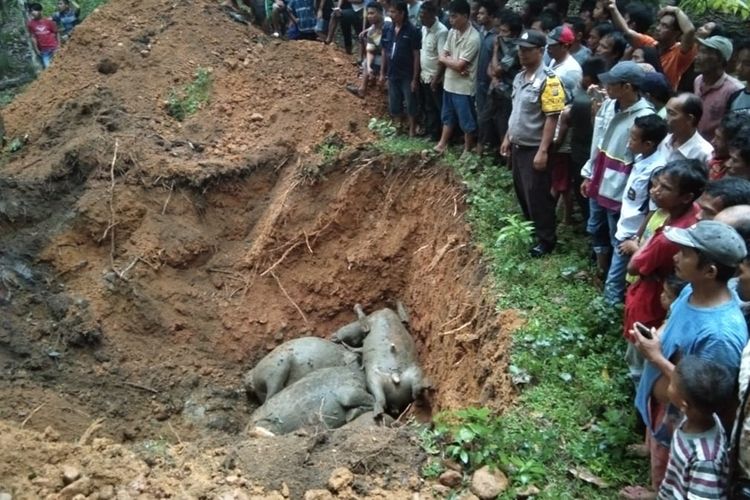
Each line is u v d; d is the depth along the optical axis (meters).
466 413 5.60
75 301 9.03
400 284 10.05
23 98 11.98
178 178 10.16
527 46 7.46
